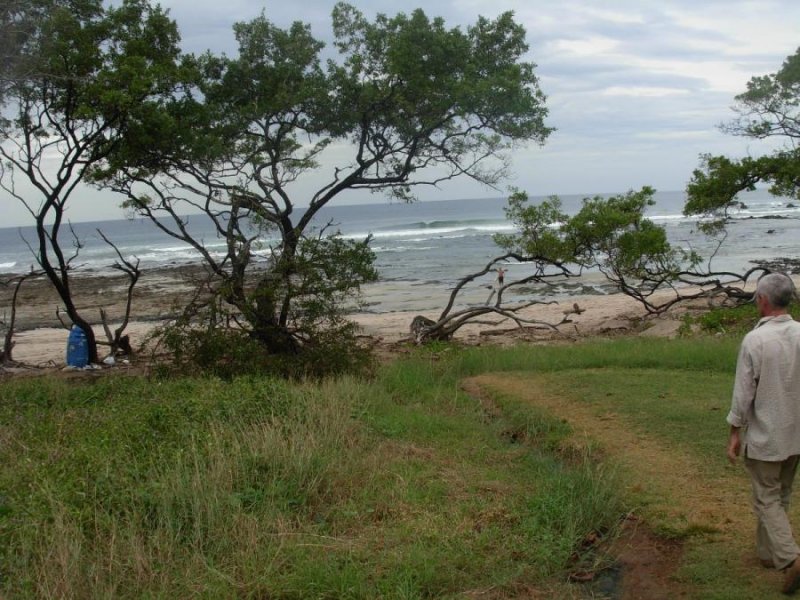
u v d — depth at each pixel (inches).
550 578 204.8
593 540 227.5
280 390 366.9
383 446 307.9
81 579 182.4
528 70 609.6
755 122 788.6
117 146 562.3
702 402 363.3
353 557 204.8
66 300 632.4
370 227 3302.2
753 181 771.4
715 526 220.1
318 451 276.2
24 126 557.9
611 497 244.5
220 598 182.1
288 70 600.1
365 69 604.1
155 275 1627.7
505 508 241.3
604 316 875.4
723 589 185.8
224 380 468.1
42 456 268.1
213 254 2208.4
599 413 358.9
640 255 754.2
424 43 579.2
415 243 2338.8
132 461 253.4
